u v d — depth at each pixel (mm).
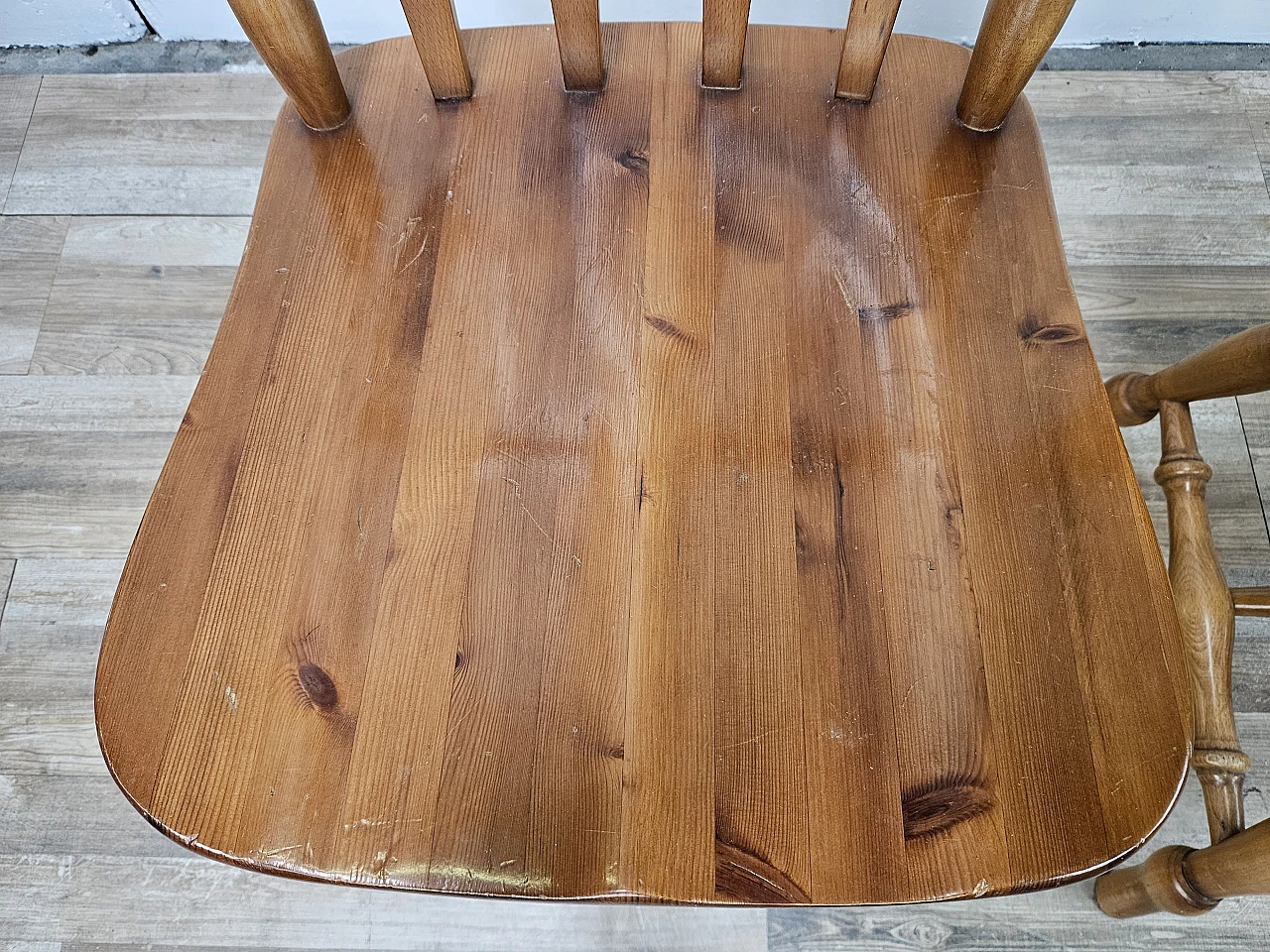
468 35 766
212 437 628
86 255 1289
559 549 604
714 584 594
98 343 1238
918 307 666
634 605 589
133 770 542
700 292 674
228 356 653
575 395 646
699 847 533
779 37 761
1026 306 664
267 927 972
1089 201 1295
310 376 649
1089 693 561
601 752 555
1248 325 1216
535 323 666
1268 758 1013
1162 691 558
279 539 603
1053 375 643
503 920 970
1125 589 584
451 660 576
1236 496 1127
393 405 642
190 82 1396
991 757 549
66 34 1400
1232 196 1295
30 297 1265
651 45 757
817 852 531
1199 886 702
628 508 614
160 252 1291
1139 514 601
